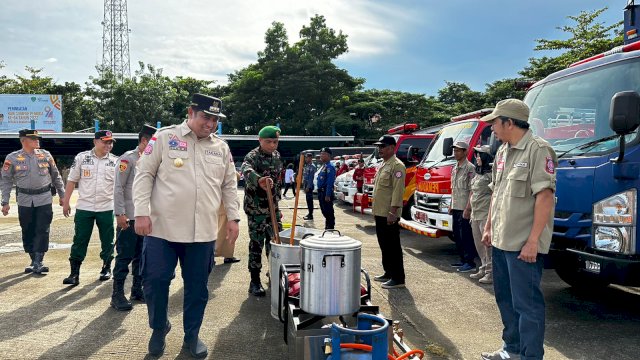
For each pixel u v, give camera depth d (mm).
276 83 40688
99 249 7793
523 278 3148
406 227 8102
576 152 4469
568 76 5117
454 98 53531
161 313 3637
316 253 3006
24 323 4297
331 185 9750
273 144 5293
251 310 4770
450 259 7383
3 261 6891
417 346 3926
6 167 5965
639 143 3953
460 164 6457
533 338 3119
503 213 3229
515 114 3184
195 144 3625
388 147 5527
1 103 36344
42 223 6078
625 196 3928
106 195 5539
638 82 4320
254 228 5246
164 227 3521
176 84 48250
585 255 4129
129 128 41938
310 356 2945
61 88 44219
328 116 39344
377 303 5059
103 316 4504
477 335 4188
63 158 37188
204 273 3674
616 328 4332
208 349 3811
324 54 42188
